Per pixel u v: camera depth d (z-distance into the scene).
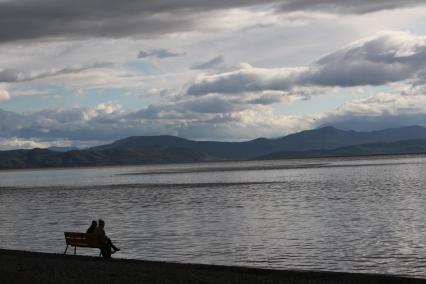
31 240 50.56
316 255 39.88
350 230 51.75
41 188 156.00
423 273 33.62
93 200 99.06
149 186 143.38
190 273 27.09
